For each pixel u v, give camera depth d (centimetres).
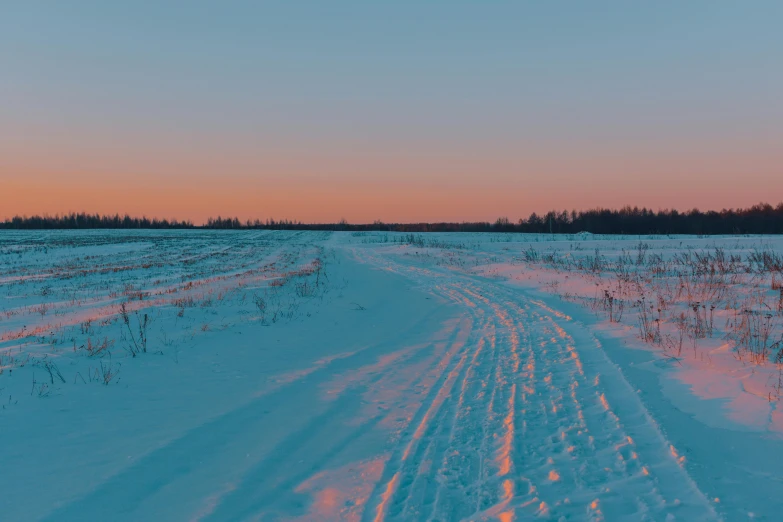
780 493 427
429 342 1223
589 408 666
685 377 762
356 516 442
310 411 730
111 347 1052
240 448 596
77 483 489
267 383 868
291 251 5550
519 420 639
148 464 538
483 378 847
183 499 473
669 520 394
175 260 4347
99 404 715
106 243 6738
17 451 552
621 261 2814
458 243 6016
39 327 1372
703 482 450
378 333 1374
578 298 1688
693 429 570
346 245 6800
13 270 3512
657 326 1092
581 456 524
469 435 606
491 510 432
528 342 1102
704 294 1456
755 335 919
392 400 782
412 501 457
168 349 1063
